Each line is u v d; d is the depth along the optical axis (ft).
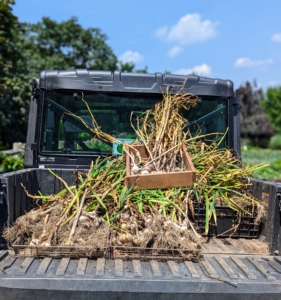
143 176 13.07
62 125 17.39
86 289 9.95
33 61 115.85
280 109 272.31
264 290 10.06
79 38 143.33
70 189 13.28
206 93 17.61
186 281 10.07
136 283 10.02
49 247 11.18
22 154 54.70
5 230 11.96
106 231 11.52
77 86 17.26
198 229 13.56
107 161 15.16
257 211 13.82
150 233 11.45
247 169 15.51
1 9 70.13
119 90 17.31
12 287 9.86
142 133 15.48
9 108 90.89
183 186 13.32
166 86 17.42
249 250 12.93
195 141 17.19
